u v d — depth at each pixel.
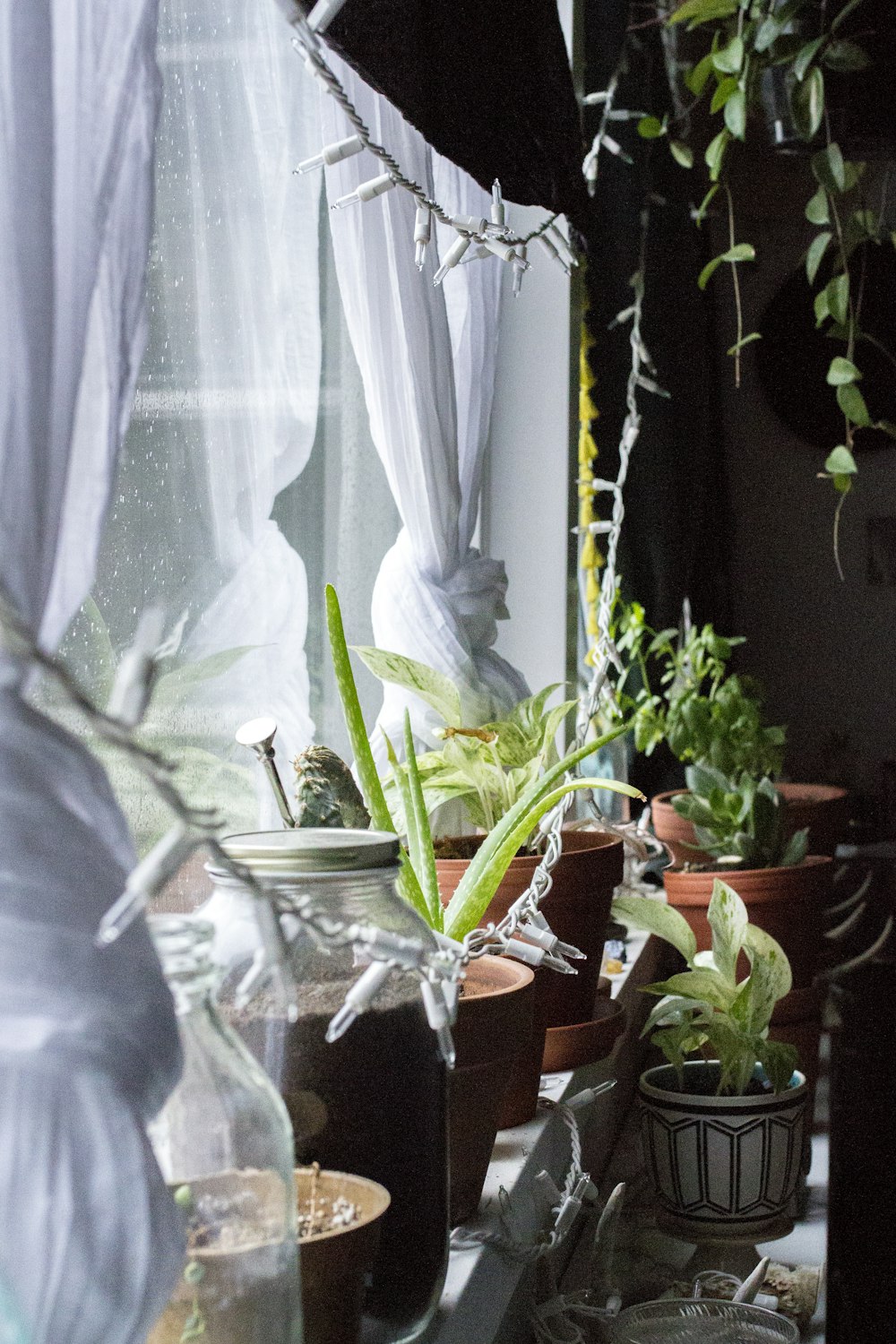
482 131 1.04
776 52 1.89
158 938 0.50
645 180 2.52
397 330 1.38
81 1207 0.40
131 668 0.36
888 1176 2.49
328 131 1.26
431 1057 0.72
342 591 1.59
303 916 0.51
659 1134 1.19
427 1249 0.72
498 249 0.94
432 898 0.97
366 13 0.81
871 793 4.61
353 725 0.96
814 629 4.66
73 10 0.47
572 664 2.13
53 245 0.44
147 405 1.03
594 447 2.46
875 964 3.69
